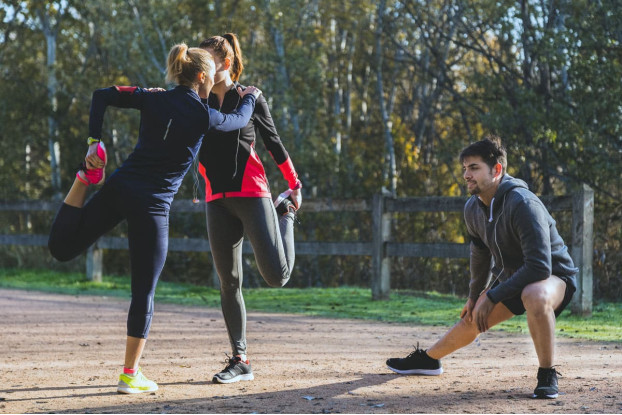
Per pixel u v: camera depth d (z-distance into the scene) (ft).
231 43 14.28
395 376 14.55
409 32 70.49
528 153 43.65
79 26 67.46
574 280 12.96
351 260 48.75
